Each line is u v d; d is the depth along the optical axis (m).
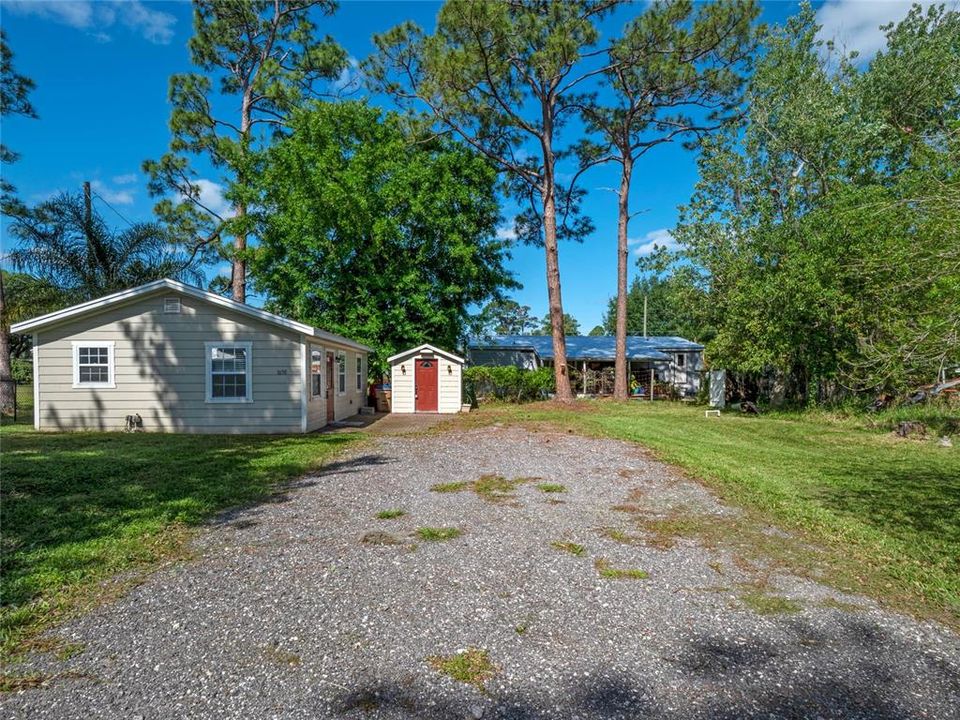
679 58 18.16
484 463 8.00
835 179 15.60
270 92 22.27
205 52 22.39
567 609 3.29
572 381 27.16
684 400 24.86
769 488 6.64
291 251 20.69
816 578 3.88
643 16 17.66
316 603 3.32
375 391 19.33
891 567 4.12
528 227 26.31
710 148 19.05
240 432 11.85
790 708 2.36
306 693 2.42
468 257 21.22
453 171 22.55
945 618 3.30
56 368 11.59
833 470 8.11
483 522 5.08
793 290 15.05
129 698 2.37
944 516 5.61
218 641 2.86
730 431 12.95
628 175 22.94
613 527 5.00
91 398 11.66
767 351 16.67
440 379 18.59
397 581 3.67
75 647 2.79
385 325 20.97
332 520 5.09
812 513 5.58
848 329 14.66
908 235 6.84
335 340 13.88
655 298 52.75
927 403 14.30
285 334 11.97
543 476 7.12
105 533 4.55
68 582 3.57
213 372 11.88
